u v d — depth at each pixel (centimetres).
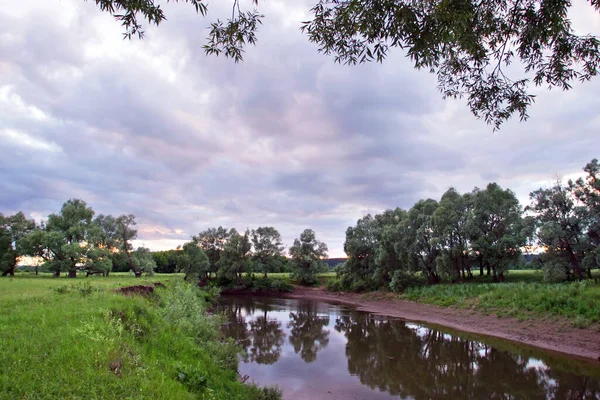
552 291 2608
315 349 2131
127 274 6141
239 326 2912
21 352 646
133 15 511
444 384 1489
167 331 1174
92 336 802
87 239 5112
